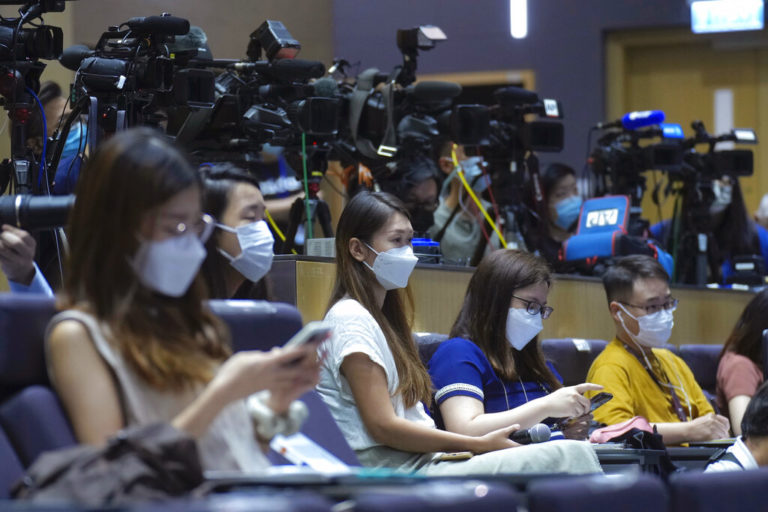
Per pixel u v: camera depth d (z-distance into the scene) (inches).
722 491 139.3
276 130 313.6
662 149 414.9
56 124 312.8
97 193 137.2
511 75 599.8
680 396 301.9
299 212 319.3
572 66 597.0
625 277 296.5
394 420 217.3
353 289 233.6
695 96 612.7
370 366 219.5
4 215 186.1
